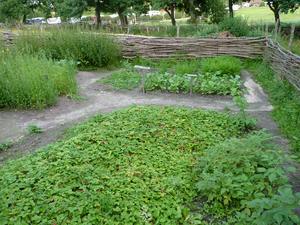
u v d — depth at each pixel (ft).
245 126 22.63
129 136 19.92
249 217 12.96
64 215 13.07
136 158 17.61
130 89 32.91
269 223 10.88
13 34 47.37
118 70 41.34
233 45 43.37
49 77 29.58
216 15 89.92
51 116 26.04
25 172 16.15
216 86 30.96
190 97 30.32
